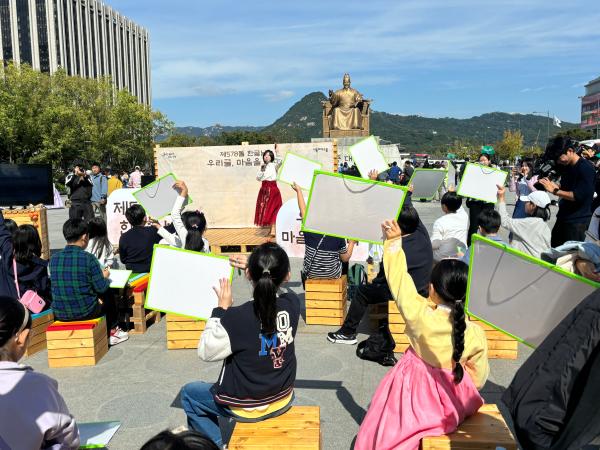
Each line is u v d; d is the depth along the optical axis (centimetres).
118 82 8838
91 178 1389
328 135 3008
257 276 281
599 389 193
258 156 1104
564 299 269
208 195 1117
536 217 561
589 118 10244
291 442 258
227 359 279
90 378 469
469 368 286
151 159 4931
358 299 524
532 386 215
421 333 274
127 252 646
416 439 272
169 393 435
